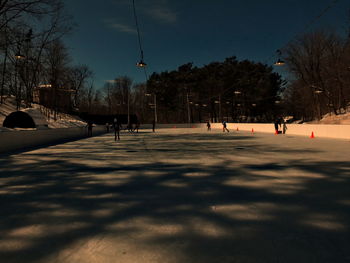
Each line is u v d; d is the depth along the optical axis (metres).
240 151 10.93
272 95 66.12
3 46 18.47
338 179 5.38
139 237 2.66
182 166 7.32
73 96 61.94
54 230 2.89
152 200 4.04
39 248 2.45
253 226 2.93
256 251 2.33
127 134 29.48
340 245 2.43
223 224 3.00
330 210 3.46
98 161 8.53
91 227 2.96
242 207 3.63
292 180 5.34
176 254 2.28
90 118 59.78
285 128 24.16
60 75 40.56
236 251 2.33
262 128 29.91
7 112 36.56
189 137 22.03
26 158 9.59
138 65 12.18
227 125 45.59
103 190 4.72
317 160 7.95
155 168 7.04
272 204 3.76
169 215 3.34
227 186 4.91
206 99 68.50
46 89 43.22
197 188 4.79
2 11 16.45
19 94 35.41
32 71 34.72
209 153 10.42
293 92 64.38
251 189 4.66
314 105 52.78
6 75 31.83
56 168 7.26
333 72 44.59
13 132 13.00
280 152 10.20
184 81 69.81
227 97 69.00
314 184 4.98
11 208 3.73
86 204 3.87
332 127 17.36
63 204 3.88
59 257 2.26
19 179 5.82
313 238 2.59
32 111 26.08
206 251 2.33
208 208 3.61
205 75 68.56
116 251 2.36
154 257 2.23
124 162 8.24
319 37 44.16
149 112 85.75
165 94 72.00
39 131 16.42
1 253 2.36
